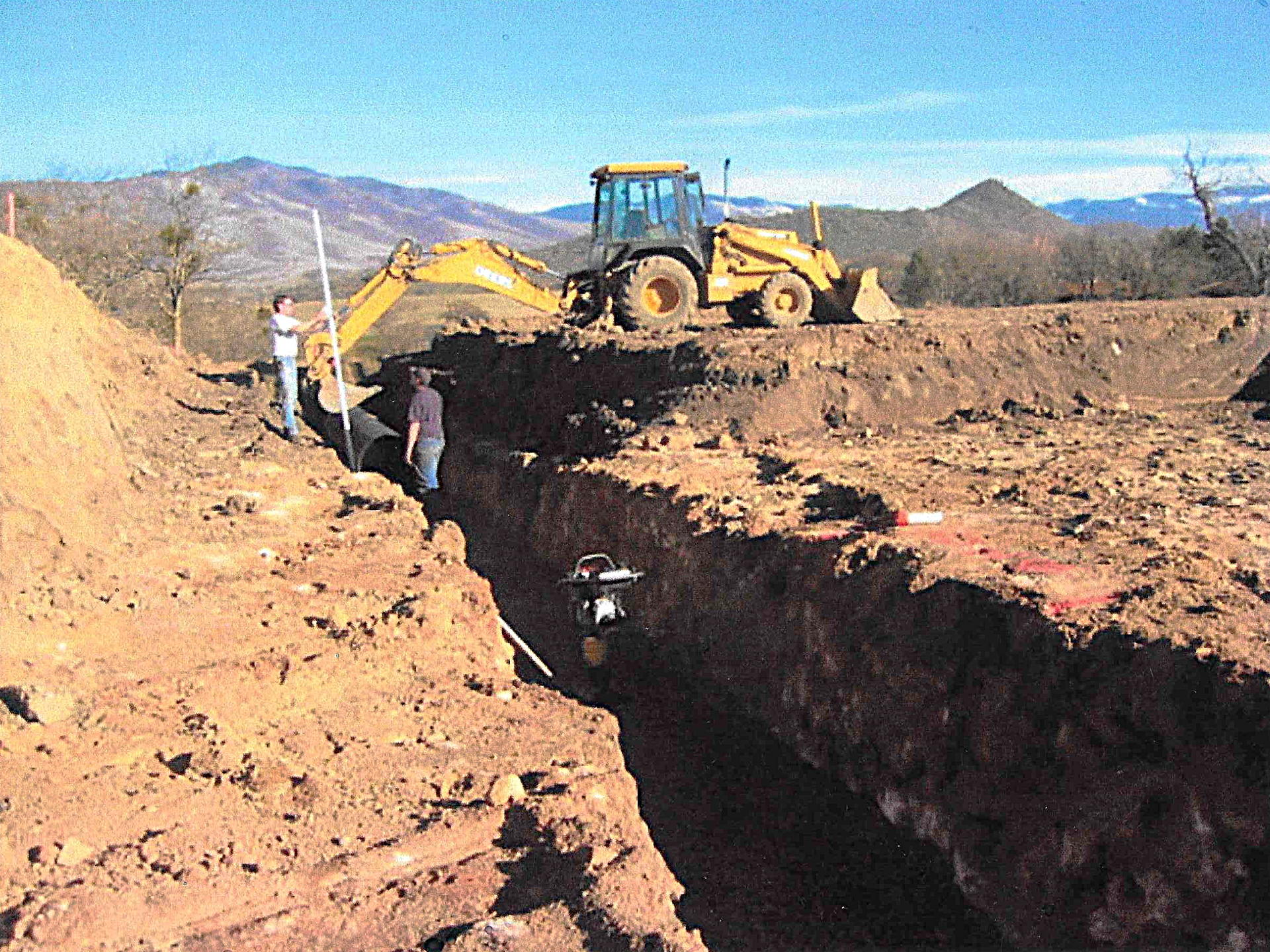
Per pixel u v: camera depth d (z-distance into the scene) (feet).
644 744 32.99
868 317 76.18
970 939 22.88
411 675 25.62
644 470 46.80
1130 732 22.21
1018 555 30.04
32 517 26.18
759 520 37.42
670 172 75.41
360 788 20.56
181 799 19.12
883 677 28.32
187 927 16.43
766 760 31.35
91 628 24.43
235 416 54.75
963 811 24.75
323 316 51.26
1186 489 38.11
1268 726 19.83
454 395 78.69
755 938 23.70
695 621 37.93
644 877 18.26
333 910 17.13
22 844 17.43
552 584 48.34
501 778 20.62
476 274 71.41
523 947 16.26
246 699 22.95
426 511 62.80
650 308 74.43
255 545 32.24
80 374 36.37
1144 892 20.33
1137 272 146.61
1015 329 62.08
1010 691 24.76
